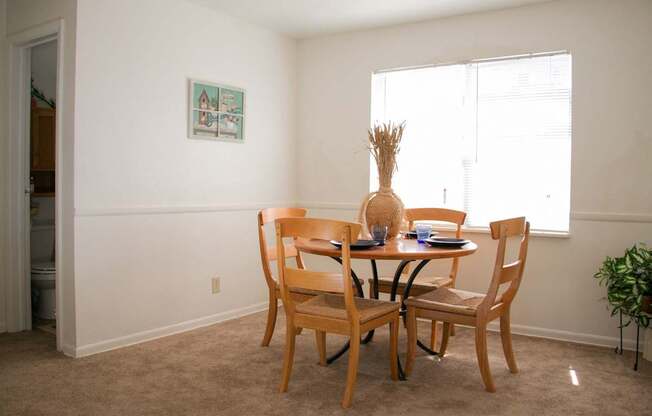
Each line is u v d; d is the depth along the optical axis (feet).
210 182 13.28
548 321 12.32
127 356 10.61
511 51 12.71
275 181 15.33
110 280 11.07
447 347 11.36
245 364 10.16
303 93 15.96
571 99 12.00
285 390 8.82
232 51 13.78
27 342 11.49
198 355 10.70
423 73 14.10
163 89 12.05
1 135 12.22
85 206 10.58
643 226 11.32
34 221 14.35
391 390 8.93
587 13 11.78
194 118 12.78
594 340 11.78
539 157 12.69
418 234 10.21
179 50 12.40
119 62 11.12
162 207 12.07
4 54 12.20
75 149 10.38
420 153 14.21
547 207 12.65
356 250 8.97
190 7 12.63
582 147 11.87
